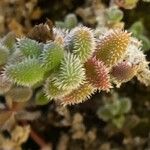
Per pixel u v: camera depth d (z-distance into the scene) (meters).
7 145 0.23
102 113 0.24
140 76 0.14
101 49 0.12
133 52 0.13
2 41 0.14
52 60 0.11
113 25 0.19
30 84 0.11
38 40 0.13
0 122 0.18
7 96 0.17
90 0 0.24
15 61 0.12
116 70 0.12
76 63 0.11
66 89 0.11
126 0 0.20
